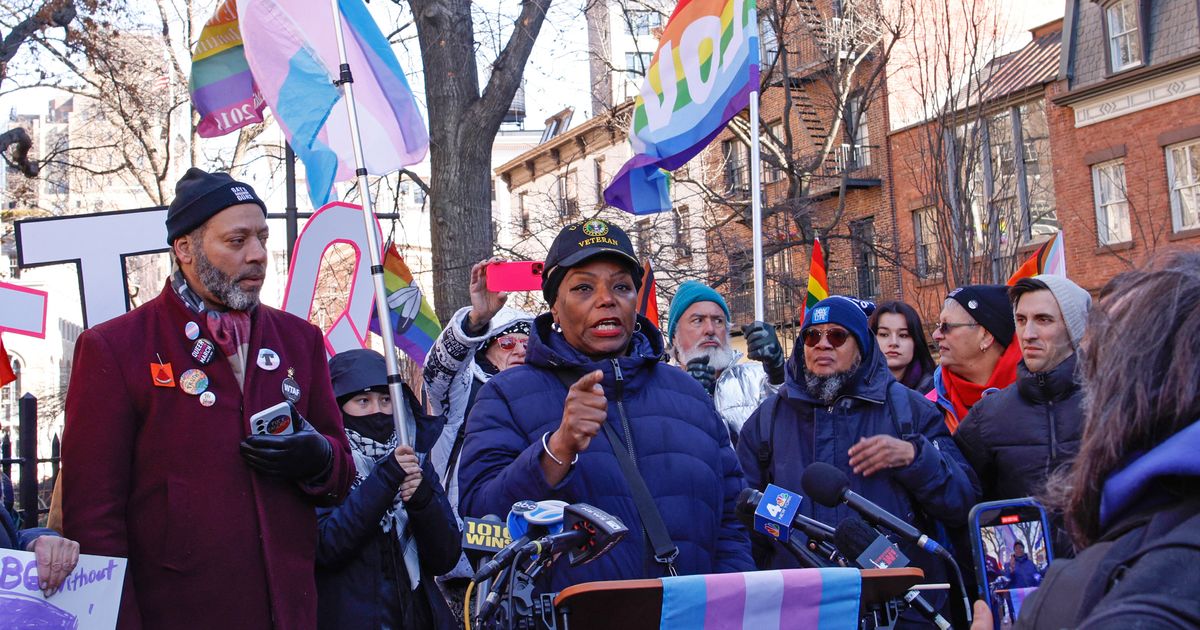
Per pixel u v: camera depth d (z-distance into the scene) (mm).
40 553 2865
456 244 10703
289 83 5383
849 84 20359
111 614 2979
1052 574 1623
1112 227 22828
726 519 3568
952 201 17969
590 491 3223
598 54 21812
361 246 5906
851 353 4195
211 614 3115
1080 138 23141
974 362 5270
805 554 3027
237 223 3311
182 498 3154
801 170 19625
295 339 3543
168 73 19734
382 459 3826
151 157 20094
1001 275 18250
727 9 6145
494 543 2787
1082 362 1677
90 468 3076
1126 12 22328
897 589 2543
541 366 3539
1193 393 1481
